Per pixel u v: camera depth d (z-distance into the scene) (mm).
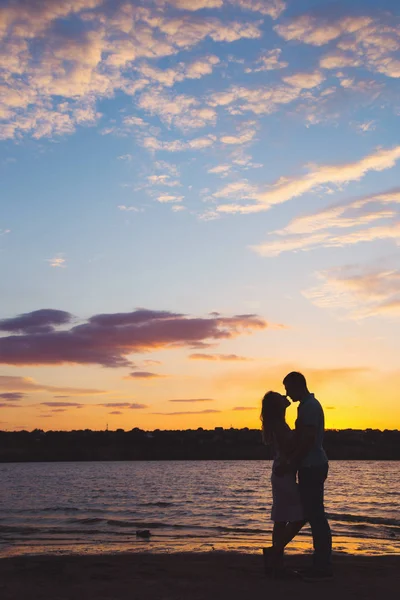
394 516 20469
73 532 14430
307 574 6219
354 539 13422
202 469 133125
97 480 65312
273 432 6297
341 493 39375
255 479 69812
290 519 6211
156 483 56875
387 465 175625
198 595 5422
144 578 6773
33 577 6988
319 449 6133
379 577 6648
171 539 13078
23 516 19734
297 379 6277
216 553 9609
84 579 6758
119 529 15344
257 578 6484
